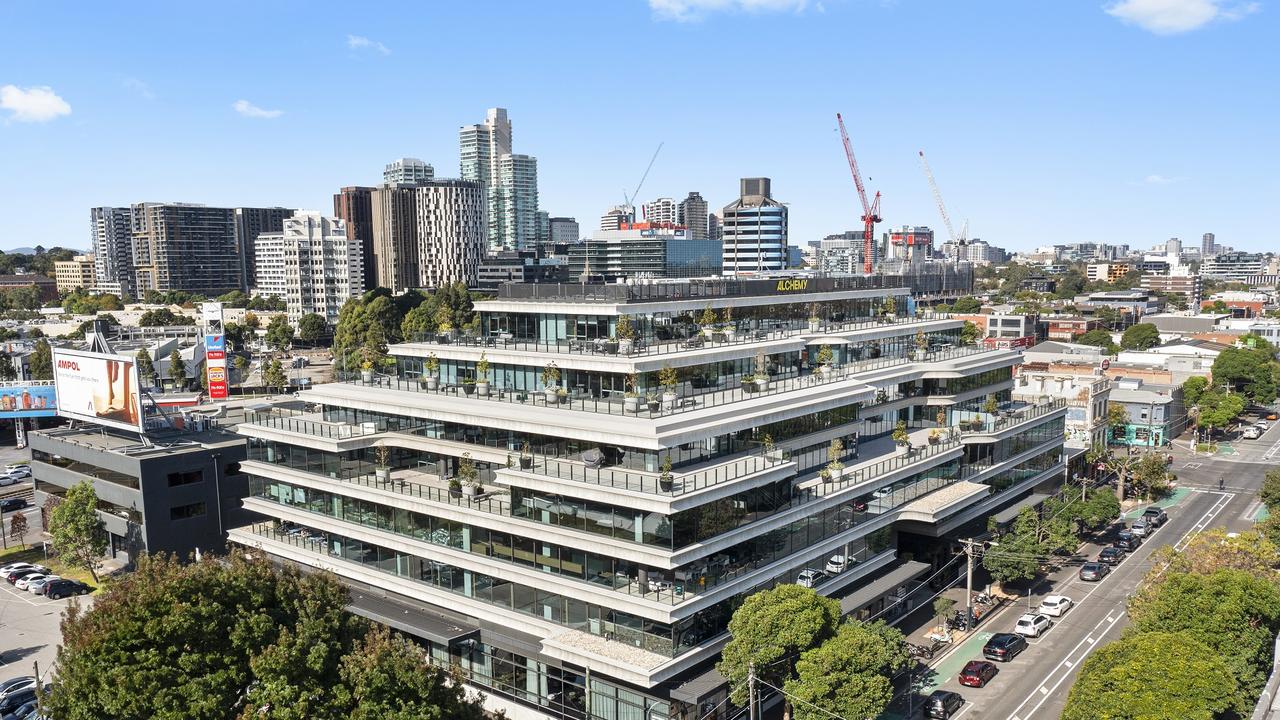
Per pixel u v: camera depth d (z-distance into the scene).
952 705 57.25
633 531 52.75
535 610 58.28
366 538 68.19
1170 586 55.34
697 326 76.69
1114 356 190.75
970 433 86.56
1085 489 103.50
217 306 128.62
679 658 50.91
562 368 66.62
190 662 40.28
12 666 65.25
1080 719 46.91
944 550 80.31
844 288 98.75
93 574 83.50
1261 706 41.56
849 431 75.12
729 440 61.75
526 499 58.44
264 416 80.00
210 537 87.31
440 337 81.38
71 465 93.94
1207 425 149.62
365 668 40.75
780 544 60.50
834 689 49.25
